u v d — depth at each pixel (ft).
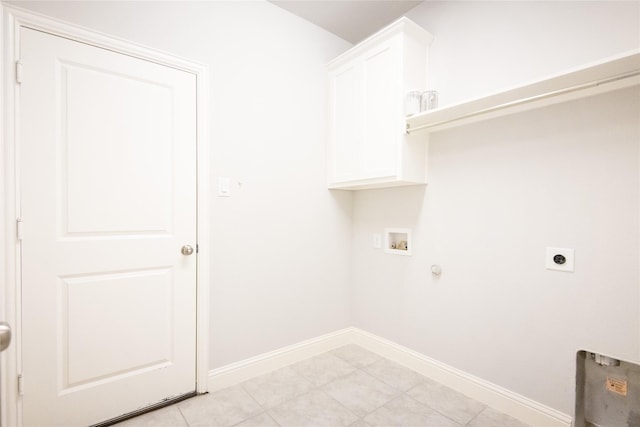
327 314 8.48
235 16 6.79
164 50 5.88
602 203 4.83
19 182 4.67
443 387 6.64
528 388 5.56
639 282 4.51
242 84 6.88
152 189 5.80
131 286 5.61
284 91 7.58
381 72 6.93
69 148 5.06
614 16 4.73
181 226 6.11
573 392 5.06
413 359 7.36
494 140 6.05
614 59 4.08
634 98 4.57
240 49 6.86
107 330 5.39
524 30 5.66
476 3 6.35
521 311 5.67
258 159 7.13
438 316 6.94
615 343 4.70
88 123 5.20
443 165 6.88
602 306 4.81
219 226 6.55
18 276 4.67
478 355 6.25
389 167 6.77
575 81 4.71
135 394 5.64
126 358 5.56
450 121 6.17
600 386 3.72
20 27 4.66
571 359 5.09
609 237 4.76
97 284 5.30
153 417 5.58
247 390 6.47
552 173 5.32
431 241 7.09
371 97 7.16
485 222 6.17
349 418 5.60
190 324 6.22
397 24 6.49
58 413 4.98
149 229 5.78
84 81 5.16
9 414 4.58
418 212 7.36
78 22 5.09
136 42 5.59
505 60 5.91
